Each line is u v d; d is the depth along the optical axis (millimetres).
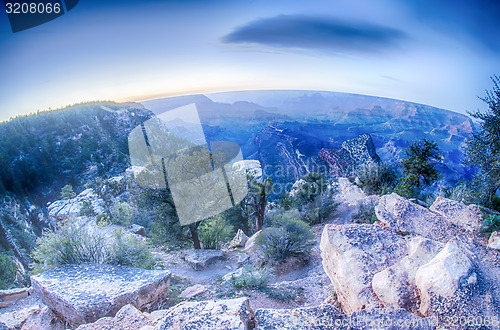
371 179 21781
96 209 29719
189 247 13516
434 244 3779
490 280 2988
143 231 19844
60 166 48531
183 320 2883
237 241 14617
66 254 9180
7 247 29969
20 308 8078
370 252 4738
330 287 8141
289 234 12609
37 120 52281
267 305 7238
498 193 10484
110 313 6418
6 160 47250
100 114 51844
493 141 10438
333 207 19109
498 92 10477
